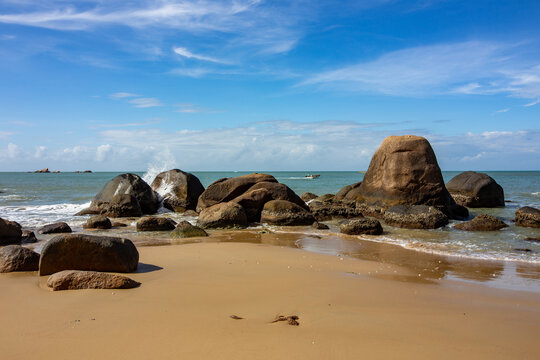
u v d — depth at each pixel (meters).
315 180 71.31
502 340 4.71
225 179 21.31
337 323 5.10
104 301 5.80
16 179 79.00
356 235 14.33
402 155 19.28
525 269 9.19
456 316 5.59
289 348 4.25
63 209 23.03
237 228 16.27
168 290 6.50
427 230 15.35
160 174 23.58
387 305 6.02
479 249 11.60
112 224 16.83
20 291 6.31
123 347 4.19
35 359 3.90
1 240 12.23
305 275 7.83
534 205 25.28
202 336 4.52
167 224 15.85
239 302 5.91
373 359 4.04
